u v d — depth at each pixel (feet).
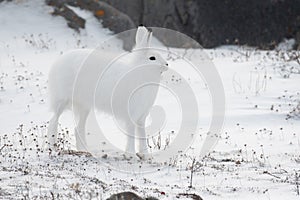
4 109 123.03
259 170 79.10
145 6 259.19
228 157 88.38
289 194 65.92
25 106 125.39
